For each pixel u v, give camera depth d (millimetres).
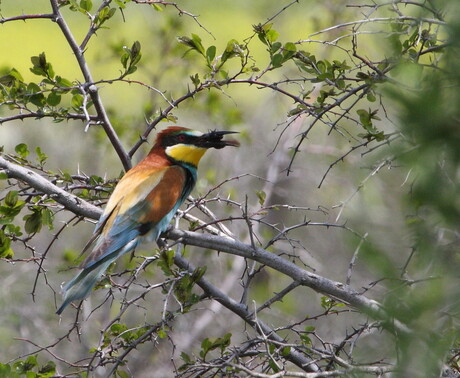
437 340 4047
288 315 15383
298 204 16891
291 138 15562
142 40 16703
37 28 31156
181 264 9758
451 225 3553
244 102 21828
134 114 15805
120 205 10352
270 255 9211
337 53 17047
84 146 18594
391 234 4164
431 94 3479
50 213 9430
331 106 8195
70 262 13508
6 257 9320
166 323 8852
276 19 17781
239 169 16578
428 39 7480
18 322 14398
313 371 9078
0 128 19203
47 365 9234
